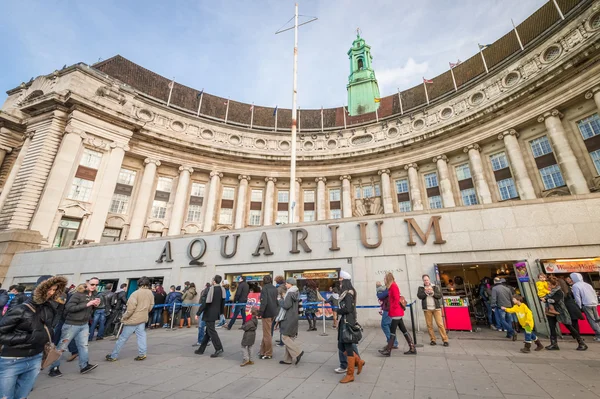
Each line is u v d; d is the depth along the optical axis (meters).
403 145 30.69
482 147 27.47
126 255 16.45
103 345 8.41
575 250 9.68
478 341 8.13
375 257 12.02
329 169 34.00
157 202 29.75
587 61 20.64
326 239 12.98
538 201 10.52
